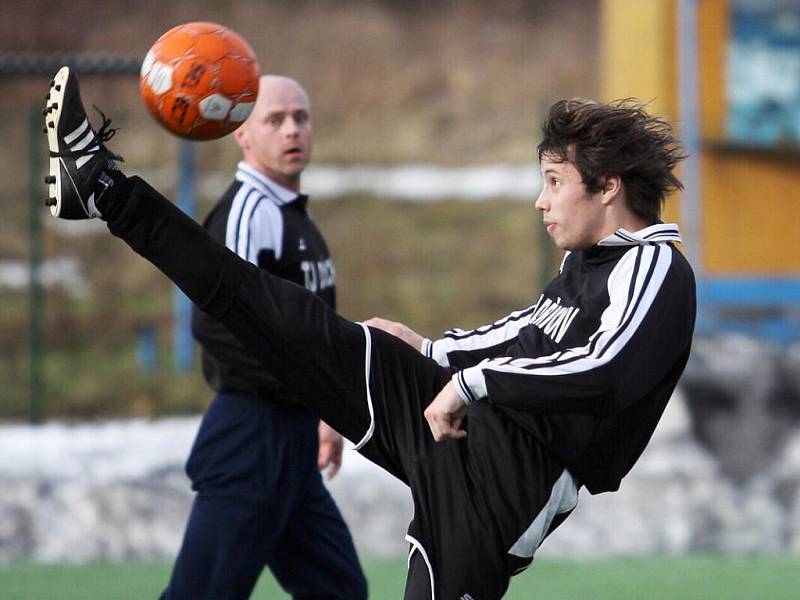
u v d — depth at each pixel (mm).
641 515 27281
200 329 16828
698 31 35250
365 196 56531
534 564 26062
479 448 13352
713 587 24297
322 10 76312
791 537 27375
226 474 16594
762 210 35469
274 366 13797
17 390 35719
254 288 13562
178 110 13898
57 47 69688
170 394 34656
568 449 13203
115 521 26562
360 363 13820
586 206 13430
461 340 14672
